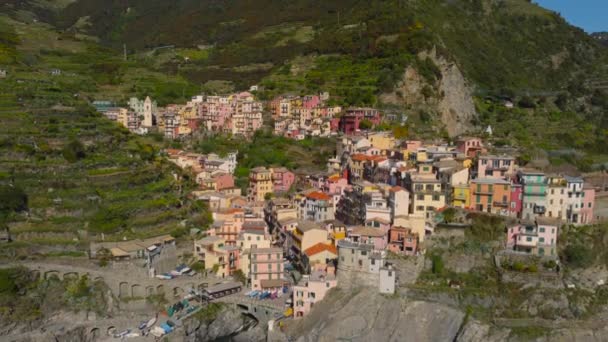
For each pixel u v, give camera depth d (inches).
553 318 5831.7
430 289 5994.1
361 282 5989.2
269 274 6525.6
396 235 6427.2
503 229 6471.5
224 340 6195.9
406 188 7106.3
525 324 5762.8
